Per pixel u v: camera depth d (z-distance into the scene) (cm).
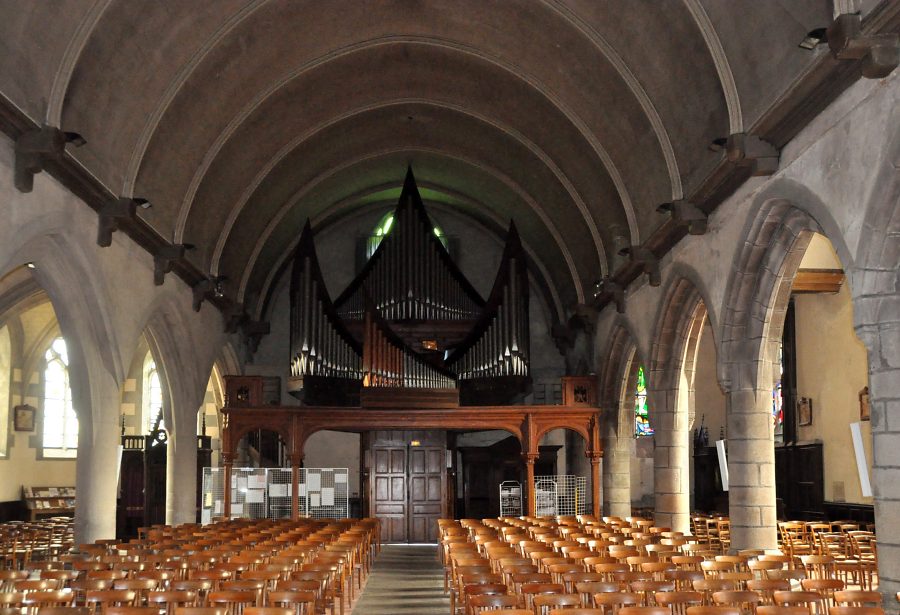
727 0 1488
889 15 1077
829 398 2525
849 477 2409
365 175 3344
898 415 1171
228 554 1437
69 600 1032
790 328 2745
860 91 1224
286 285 3566
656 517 2280
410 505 2981
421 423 2605
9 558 1866
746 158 1523
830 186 1318
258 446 3397
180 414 2619
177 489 2600
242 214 2823
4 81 1423
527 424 2630
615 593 1045
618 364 2809
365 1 2148
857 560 1619
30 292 2738
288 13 2070
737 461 1734
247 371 3466
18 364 3359
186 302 2553
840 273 2406
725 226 1783
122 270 2045
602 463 2972
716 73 1666
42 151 1502
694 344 2295
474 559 1386
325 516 2666
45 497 3362
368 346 2647
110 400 1991
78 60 1620
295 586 1110
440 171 3362
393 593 1739
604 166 2388
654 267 2267
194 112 2136
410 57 2491
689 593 1040
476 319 3306
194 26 1869
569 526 2214
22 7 1397
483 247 3672
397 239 3316
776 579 1159
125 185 1936
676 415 2278
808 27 1314
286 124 2577
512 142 2812
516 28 2164
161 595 1039
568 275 3181
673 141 1948
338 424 2580
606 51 1956
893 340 1186
